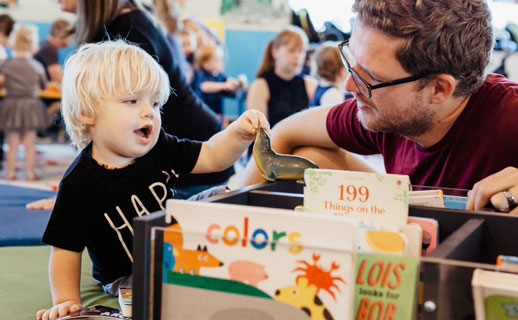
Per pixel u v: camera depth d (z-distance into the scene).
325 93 3.62
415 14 0.88
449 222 0.83
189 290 0.66
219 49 4.59
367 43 0.92
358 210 0.80
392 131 1.03
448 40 0.89
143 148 1.11
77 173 1.09
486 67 0.98
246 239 0.63
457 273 0.60
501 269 0.58
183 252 0.66
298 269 0.62
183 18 4.55
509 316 0.57
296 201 0.91
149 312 0.67
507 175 0.89
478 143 1.03
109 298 1.07
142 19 1.68
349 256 0.60
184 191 1.76
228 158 1.21
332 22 5.47
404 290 0.60
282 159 1.02
